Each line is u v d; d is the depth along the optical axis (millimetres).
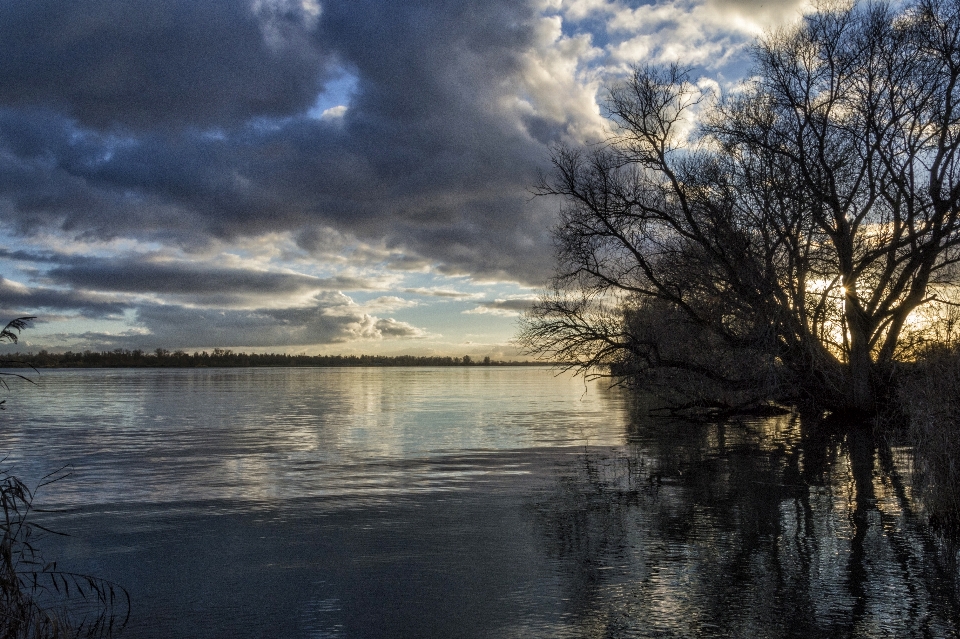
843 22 24078
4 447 20172
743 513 11180
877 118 24156
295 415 31656
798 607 7047
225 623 6832
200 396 48500
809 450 18656
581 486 13766
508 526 10523
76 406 37906
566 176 26219
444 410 34844
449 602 7324
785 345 25000
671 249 26094
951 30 23172
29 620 6113
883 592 7465
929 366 10875
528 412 33156
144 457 18047
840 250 23812
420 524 10703
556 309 27797
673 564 8500
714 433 23234
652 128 25797
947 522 9859
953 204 22844
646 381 30203
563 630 6562
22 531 10219
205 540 9891
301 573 8344
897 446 19062
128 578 8234
